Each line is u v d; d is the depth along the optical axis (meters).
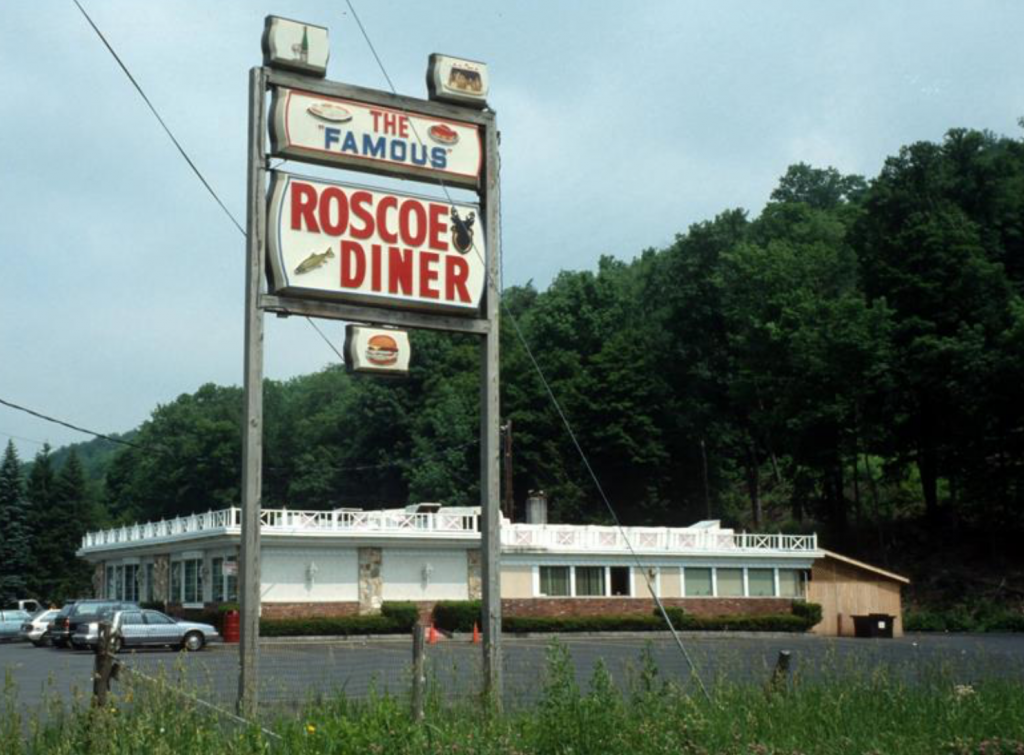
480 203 15.28
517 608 50.06
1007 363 64.12
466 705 13.02
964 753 11.59
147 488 114.25
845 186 136.00
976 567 68.44
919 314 71.44
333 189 14.24
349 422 104.69
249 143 13.95
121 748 9.91
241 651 12.81
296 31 14.14
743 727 11.94
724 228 90.94
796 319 72.94
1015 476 68.19
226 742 10.28
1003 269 72.50
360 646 40.12
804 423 71.19
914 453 77.00
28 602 72.06
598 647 39.12
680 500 90.38
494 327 15.15
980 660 18.88
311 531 47.38
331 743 10.58
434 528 50.31
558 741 10.57
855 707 13.36
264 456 110.31
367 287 14.31
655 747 10.60
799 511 84.19
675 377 91.25
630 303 100.00
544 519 55.19
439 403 93.12
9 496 95.50
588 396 89.12
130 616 40.03
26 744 10.88
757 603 55.12
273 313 13.99
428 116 14.98
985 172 79.75
